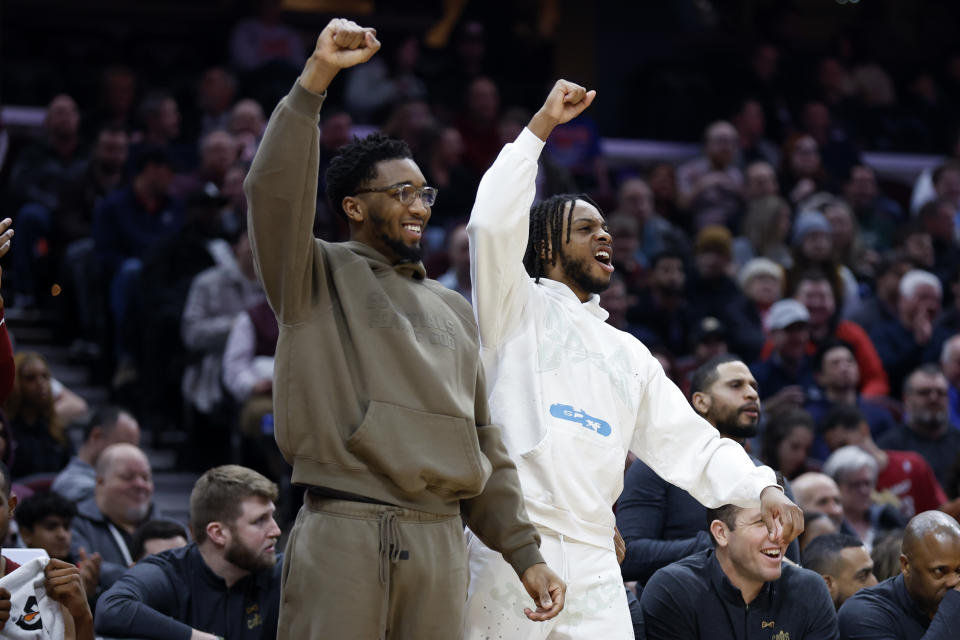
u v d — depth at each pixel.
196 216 14.96
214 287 14.09
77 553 9.62
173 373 14.49
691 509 7.71
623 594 6.07
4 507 6.54
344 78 21.48
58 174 17.23
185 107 21.25
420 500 5.36
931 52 26.23
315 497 5.38
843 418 12.54
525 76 24.38
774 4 24.97
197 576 8.30
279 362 5.40
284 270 5.31
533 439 6.05
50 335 16.64
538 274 6.71
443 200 17.66
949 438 13.49
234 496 8.26
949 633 7.36
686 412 6.43
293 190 5.23
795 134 20.89
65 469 10.91
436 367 5.46
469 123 19.27
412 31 25.47
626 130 23.88
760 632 7.24
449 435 5.41
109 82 18.75
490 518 5.62
